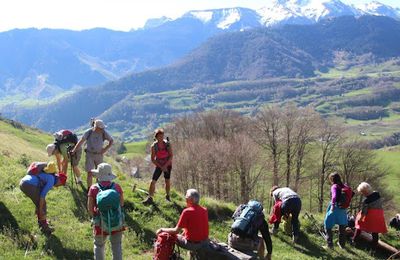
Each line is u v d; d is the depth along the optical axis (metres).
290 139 73.50
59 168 17.47
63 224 14.06
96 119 15.77
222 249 11.68
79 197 16.34
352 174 70.81
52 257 11.88
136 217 15.62
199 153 68.25
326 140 73.38
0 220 13.16
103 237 11.07
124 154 124.88
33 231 12.94
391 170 96.06
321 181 73.19
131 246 13.81
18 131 86.38
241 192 68.50
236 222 12.28
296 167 74.56
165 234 11.59
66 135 17.20
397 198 81.88
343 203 16.39
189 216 11.57
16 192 15.42
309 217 19.36
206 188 68.56
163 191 18.92
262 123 74.81
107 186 11.12
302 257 15.48
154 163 16.75
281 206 16.77
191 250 11.74
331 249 16.70
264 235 12.48
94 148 15.66
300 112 75.00
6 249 11.70
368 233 17.61
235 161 67.19
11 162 19.70
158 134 16.59
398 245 18.38
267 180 74.31
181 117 95.81
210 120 89.69
